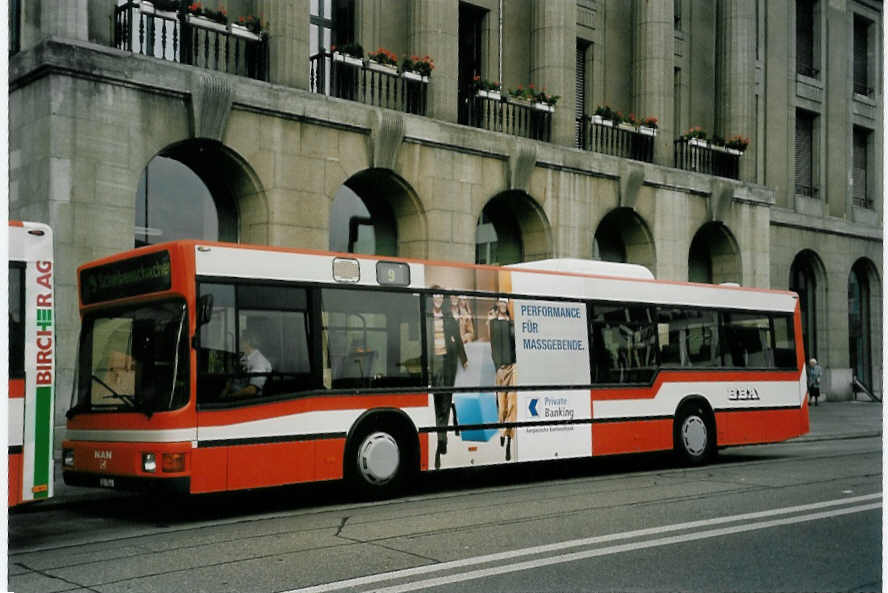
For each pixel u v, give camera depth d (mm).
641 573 7383
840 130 36156
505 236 23688
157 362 10281
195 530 9766
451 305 12742
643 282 15352
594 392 14273
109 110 15977
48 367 8898
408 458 12148
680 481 13578
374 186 20734
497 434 12977
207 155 17812
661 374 15297
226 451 10289
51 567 7938
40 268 8938
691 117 29219
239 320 10602
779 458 17531
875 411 30766
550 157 22953
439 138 20703
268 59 18547
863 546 8469
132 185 16219
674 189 26219
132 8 16781
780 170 33281
